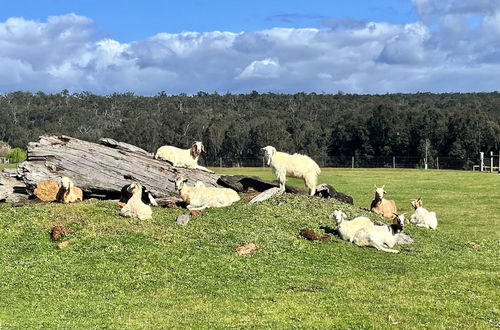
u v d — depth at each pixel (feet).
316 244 52.11
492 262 51.24
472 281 41.93
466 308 34.35
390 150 267.59
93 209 57.57
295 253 49.16
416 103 456.45
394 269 46.21
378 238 52.42
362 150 278.05
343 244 52.85
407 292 38.22
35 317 33.53
